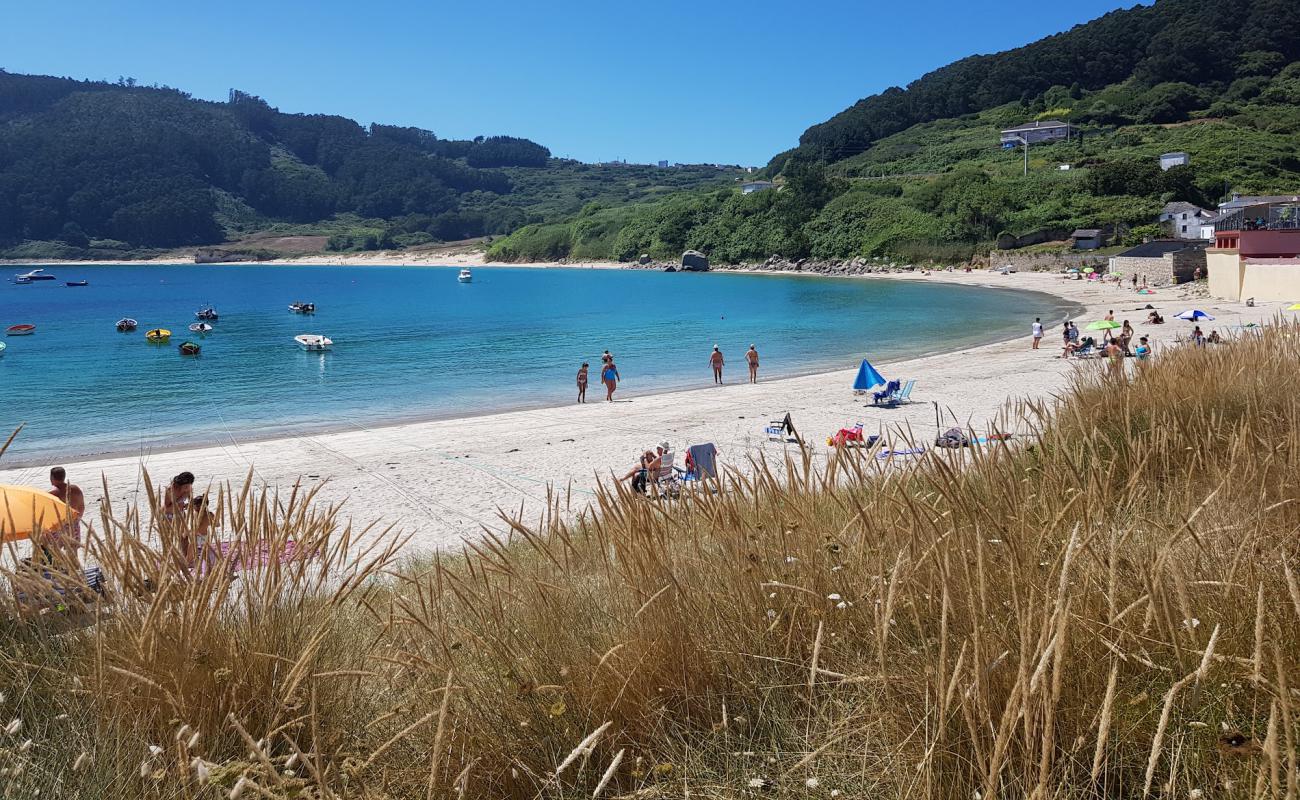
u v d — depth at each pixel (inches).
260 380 1256.2
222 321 2367.1
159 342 1814.7
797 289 3260.3
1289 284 1657.2
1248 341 372.8
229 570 107.0
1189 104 4827.8
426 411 983.0
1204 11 5516.7
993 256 3459.6
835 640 105.0
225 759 88.7
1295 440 149.5
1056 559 99.4
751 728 97.3
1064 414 244.8
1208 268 1963.6
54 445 809.5
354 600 132.2
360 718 103.3
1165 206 3206.2
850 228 4333.2
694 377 1229.7
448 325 2172.7
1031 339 1448.1
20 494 151.4
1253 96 4825.3
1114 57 5757.9
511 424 844.6
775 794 85.8
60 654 101.0
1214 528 113.4
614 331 1942.7
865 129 6451.8
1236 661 76.5
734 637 109.9
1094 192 3570.4
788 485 148.9
